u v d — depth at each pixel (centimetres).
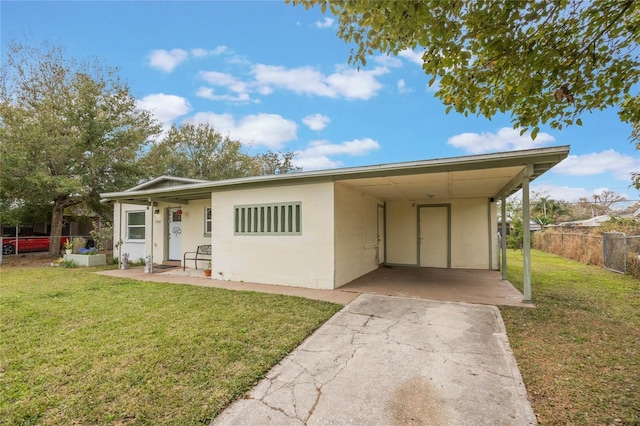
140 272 931
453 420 230
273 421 228
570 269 1002
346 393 266
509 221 2117
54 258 1319
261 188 761
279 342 368
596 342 371
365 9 239
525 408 244
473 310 502
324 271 679
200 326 422
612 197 3033
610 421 227
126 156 1445
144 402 248
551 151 475
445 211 1062
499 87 289
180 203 1047
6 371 298
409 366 314
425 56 281
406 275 870
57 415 232
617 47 244
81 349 347
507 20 233
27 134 1145
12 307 519
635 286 705
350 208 781
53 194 1234
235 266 789
